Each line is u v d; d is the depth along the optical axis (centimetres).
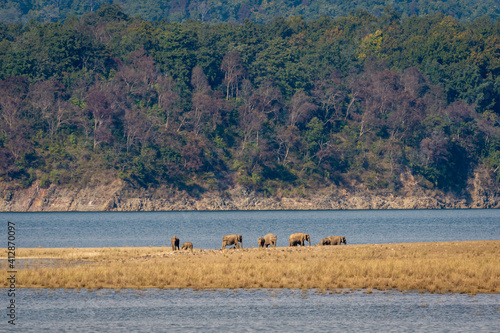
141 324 13525
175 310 14525
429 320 13650
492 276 16738
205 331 13038
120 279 17125
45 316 14050
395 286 16512
